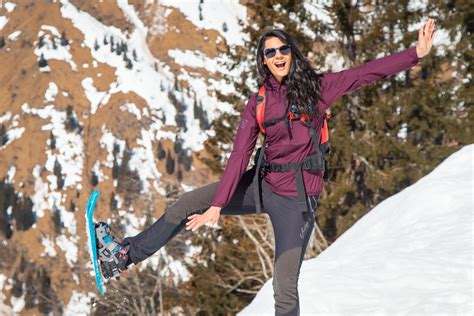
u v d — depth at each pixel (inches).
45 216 6742.1
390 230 312.8
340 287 238.4
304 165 160.2
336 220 916.0
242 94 951.0
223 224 843.4
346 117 931.3
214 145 944.3
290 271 162.1
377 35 918.4
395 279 238.4
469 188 319.9
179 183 887.1
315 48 930.1
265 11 932.0
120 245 163.8
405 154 917.8
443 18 970.7
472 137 952.9
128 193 884.6
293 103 156.7
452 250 256.7
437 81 988.6
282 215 161.9
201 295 865.5
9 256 6166.3
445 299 213.6
